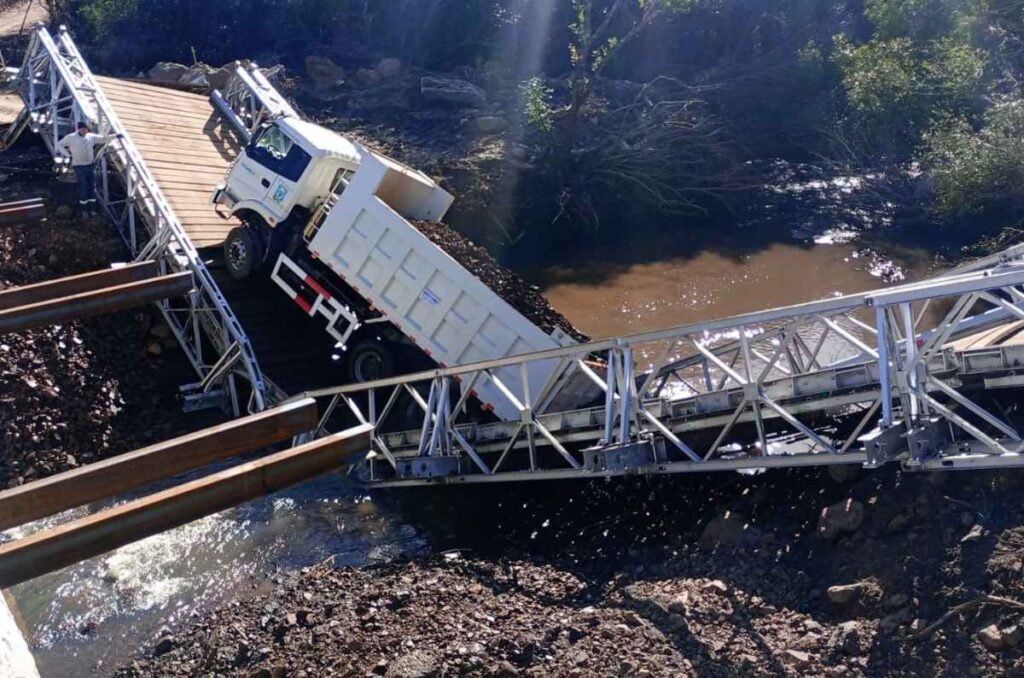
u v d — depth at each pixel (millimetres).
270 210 15250
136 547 11172
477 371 11508
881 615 7703
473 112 26422
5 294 6145
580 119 26078
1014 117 23172
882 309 8594
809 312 9125
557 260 22750
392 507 12117
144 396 14609
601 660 7746
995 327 11125
